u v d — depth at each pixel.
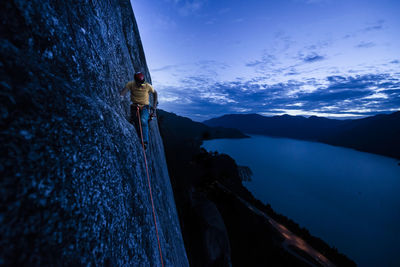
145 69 8.20
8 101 0.99
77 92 1.73
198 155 93.31
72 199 1.24
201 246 19.41
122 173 2.10
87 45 2.27
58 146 1.25
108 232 1.51
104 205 1.56
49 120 1.24
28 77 1.19
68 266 1.03
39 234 0.94
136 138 3.24
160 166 6.86
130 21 6.55
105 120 2.06
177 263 4.68
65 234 1.10
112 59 3.42
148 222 2.56
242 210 52.22
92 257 1.24
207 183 60.19
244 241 38.53
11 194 0.86
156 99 3.90
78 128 1.51
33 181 1.00
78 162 1.39
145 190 2.90
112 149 2.00
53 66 1.54
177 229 7.15
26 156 1.00
